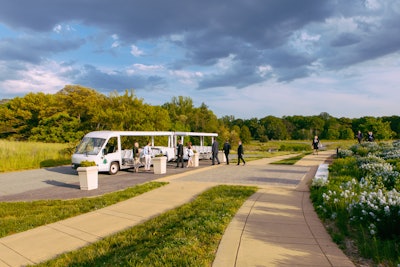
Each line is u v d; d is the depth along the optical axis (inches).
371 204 216.8
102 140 627.2
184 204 325.1
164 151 832.9
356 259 166.4
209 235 205.9
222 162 870.4
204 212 270.1
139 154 694.5
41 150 890.7
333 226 228.7
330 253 173.6
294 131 4864.7
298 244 188.5
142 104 1419.8
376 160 549.3
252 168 680.4
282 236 204.4
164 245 186.1
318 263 159.2
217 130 2728.8
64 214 295.3
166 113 1457.9
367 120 1893.5
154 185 445.1
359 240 192.9
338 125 4387.3
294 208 290.5
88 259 185.3
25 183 521.3
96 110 1437.0
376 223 203.0
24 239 228.1
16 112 1905.8
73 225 261.4
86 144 637.3
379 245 179.9
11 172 671.1
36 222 268.7
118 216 286.8
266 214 266.1
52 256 195.2
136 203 337.4
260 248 180.9
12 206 339.3
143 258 169.0
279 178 509.7
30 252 202.2
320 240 196.7
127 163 676.7
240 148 765.3
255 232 213.2
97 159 601.9
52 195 410.6
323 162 795.4
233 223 236.4
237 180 491.2
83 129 1659.7
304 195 358.0
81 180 447.5
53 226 259.6
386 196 237.5
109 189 444.1
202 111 3223.4
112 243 213.0
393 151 713.6
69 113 1803.6
